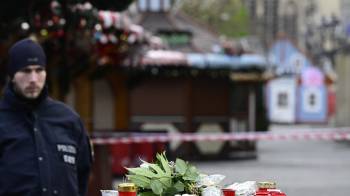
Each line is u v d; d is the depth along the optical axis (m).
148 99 28.08
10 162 5.67
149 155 20.75
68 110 5.98
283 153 35.09
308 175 23.30
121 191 5.21
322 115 79.31
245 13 74.94
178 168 5.61
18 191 5.63
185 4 67.38
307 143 44.25
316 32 89.38
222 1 72.31
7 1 12.54
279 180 21.45
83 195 6.05
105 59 16.72
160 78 27.98
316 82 79.31
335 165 27.75
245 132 30.05
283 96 79.56
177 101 28.16
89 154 6.06
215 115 28.86
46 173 5.70
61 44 13.84
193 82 28.30
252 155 30.45
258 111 31.17
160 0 30.36
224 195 5.39
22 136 5.73
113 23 14.36
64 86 14.62
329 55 69.81
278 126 72.69
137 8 30.48
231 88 29.20
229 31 71.75
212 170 24.66
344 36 53.34
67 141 5.86
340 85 52.88
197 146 28.86
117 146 20.28
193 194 5.39
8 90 5.86
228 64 28.61
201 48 28.91
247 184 5.61
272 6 117.19
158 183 5.46
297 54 80.06
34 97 5.82
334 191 18.70
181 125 28.06
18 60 5.80
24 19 12.91
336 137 21.08
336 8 111.44
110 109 19.44
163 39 28.70
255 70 29.23
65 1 12.73
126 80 19.42
